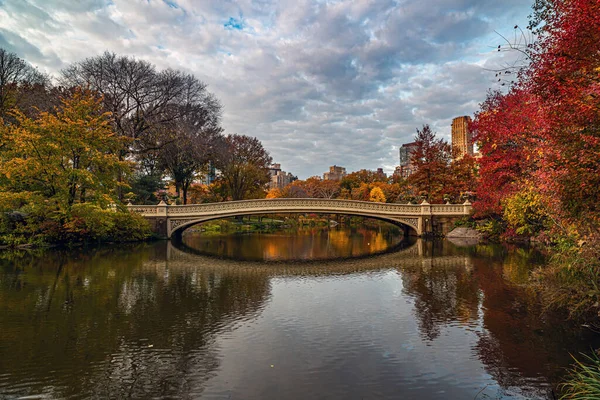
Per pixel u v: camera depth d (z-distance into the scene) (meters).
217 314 8.99
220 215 29.27
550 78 5.77
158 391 5.26
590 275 8.59
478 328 7.93
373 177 79.31
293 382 5.53
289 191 71.75
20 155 20.91
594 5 5.06
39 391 5.21
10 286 11.61
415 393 5.22
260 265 17.44
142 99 31.19
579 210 5.84
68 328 7.85
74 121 21.11
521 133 15.91
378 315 8.93
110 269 15.10
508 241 25.72
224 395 5.15
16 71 30.11
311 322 8.38
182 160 37.19
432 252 21.72
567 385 5.42
